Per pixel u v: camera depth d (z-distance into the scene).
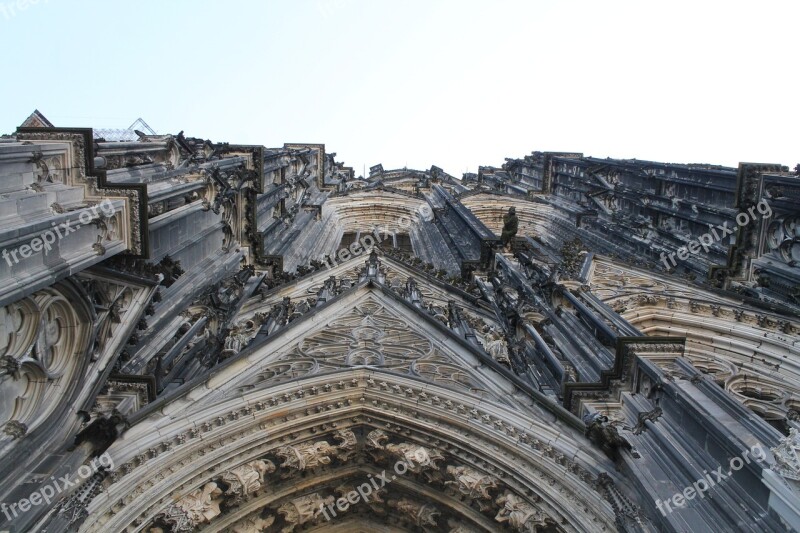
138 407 16.53
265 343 20.89
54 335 15.05
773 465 11.37
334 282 29.69
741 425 12.81
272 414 17.30
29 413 13.88
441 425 17.45
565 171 71.94
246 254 33.34
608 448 14.59
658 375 15.37
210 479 15.48
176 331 21.56
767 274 28.52
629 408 15.95
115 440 14.70
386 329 23.86
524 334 22.33
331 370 19.27
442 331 22.64
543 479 15.17
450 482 16.42
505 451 16.22
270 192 48.50
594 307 22.06
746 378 23.48
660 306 28.75
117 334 16.72
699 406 13.70
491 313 27.34
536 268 27.55
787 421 20.22
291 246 45.50
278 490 16.73
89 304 15.70
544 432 16.14
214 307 24.06
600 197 57.38
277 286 31.36
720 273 31.38
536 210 67.06
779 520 10.75
